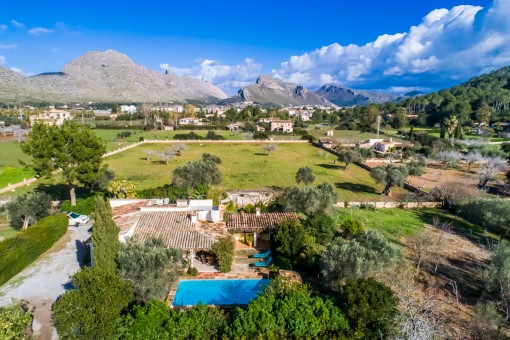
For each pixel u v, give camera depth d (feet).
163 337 62.18
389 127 590.14
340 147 357.41
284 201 147.95
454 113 561.02
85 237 119.24
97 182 168.14
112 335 60.59
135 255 76.69
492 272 86.84
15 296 81.05
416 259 107.96
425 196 179.42
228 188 201.26
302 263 99.04
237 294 86.63
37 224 112.27
